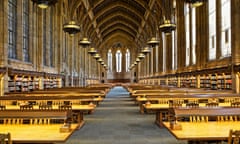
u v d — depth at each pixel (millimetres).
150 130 11195
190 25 29500
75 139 9602
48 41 27562
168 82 39625
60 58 32031
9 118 7199
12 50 19578
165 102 13023
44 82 25578
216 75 21234
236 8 18391
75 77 42156
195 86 26516
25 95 15375
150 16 47125
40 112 7238
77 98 13539
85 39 30891
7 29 17594
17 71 18641
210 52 24422
